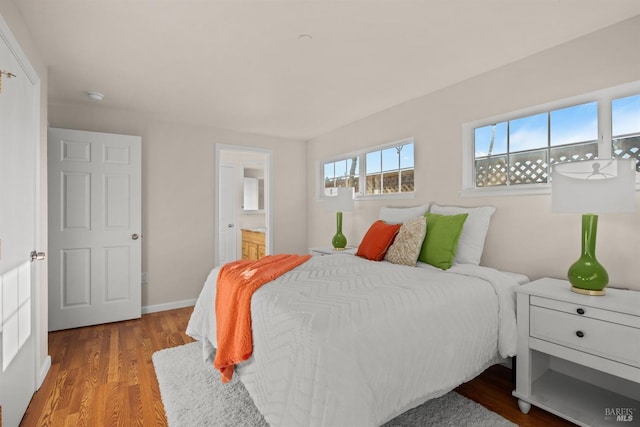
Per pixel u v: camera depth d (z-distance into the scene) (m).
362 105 3.40
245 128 4.27
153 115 3.73
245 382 1.71
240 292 1.85
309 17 1.87
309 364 1.26
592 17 1.89
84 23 1.91
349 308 1.47
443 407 1.87
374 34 2.05
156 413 1.84
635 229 1.87
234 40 2.12
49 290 3.13
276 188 4.76
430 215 2.67
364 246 2.91
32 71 1.96
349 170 4.19
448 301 1.73
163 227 3.89
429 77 2.71
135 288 3.55
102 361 2.49
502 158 2.60
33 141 2.02
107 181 3.41
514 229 2.43
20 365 1.75
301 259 2.56
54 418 1.79
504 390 2.10
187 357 2.53
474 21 1.92
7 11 1.61
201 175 4.14
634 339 1.47
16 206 1.70
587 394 1.88
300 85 2.88
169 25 1.94
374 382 1.35
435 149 3.01
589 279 1.73
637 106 1.93
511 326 1.93
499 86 2.52
